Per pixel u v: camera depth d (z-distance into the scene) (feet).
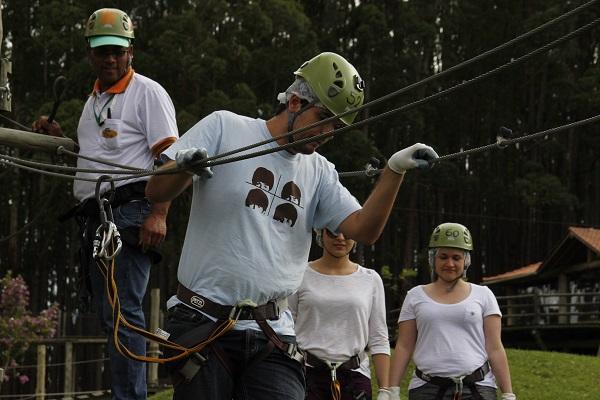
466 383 41.16
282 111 26.48
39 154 48.16
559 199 237.04
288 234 26.23
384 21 226.58
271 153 26.18
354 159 193.06
